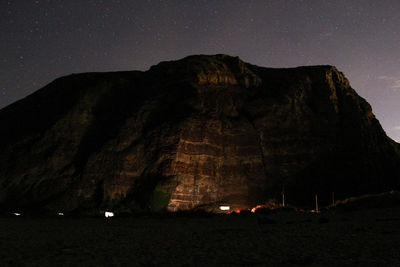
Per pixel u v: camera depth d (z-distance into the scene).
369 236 11.63
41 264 8.39
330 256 8.56
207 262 8.41
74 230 16.25
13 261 8.73
